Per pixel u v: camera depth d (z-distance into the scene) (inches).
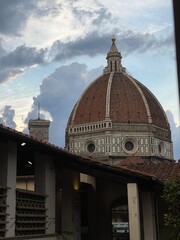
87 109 5270.7
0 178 425.4
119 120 5027.1
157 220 598.2
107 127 4955.7
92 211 682.2
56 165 551.5
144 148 4948.3
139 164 763.4
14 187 438.3
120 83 5472.4
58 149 482.6
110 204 694.5
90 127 5083.7
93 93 5428.2
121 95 5290.4
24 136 411.8
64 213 588.4
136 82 5561.0
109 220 691.4
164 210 641.6
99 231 686.5
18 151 504.1
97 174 542.3
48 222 521.0
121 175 526.6
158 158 4995.1
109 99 5226.4
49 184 529.7
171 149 5344.5
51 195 534.9
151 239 558.6
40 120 2915.8
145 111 5157.5
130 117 5068.9
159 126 5196.9
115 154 4859.7
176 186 474.0
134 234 499.2
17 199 444.8
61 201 596.7
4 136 407.5
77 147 5128.0
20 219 451.2
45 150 481.1
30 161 576.1
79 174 629.9
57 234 551.2
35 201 492.1
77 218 631.2
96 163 528.7
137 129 4995.1
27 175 660.7
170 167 711.1
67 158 539.2
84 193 719.7
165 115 5477.4
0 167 427.2
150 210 568.4
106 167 523.5
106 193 700.0
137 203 511.5
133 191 517.3
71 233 583.2
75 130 5191.9
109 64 5728.3
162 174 655.8
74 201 610.5
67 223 584.7
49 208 526.9
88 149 5068.9
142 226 573.0
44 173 521.0
